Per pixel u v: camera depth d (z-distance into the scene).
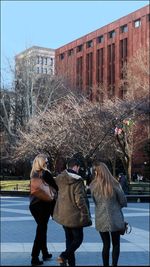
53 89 45.78
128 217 14.81
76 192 6.69
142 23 70.62
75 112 35.41
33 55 49.62
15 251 8.39
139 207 19.36
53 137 34.50
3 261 7.45
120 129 31.12
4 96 49.31
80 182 6.75
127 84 52.59
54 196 7.32
